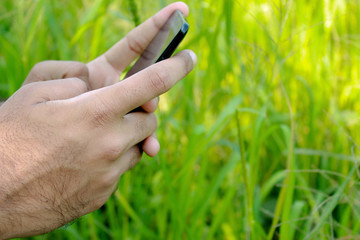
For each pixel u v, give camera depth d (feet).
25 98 1.91
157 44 2.41
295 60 3.69
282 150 3.71
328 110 3.80
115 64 2.80
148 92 1.82
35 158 1.83
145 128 2.05
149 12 4.16
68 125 1.82
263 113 2.78
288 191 2.65
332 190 3.56
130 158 2.16
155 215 4.10
